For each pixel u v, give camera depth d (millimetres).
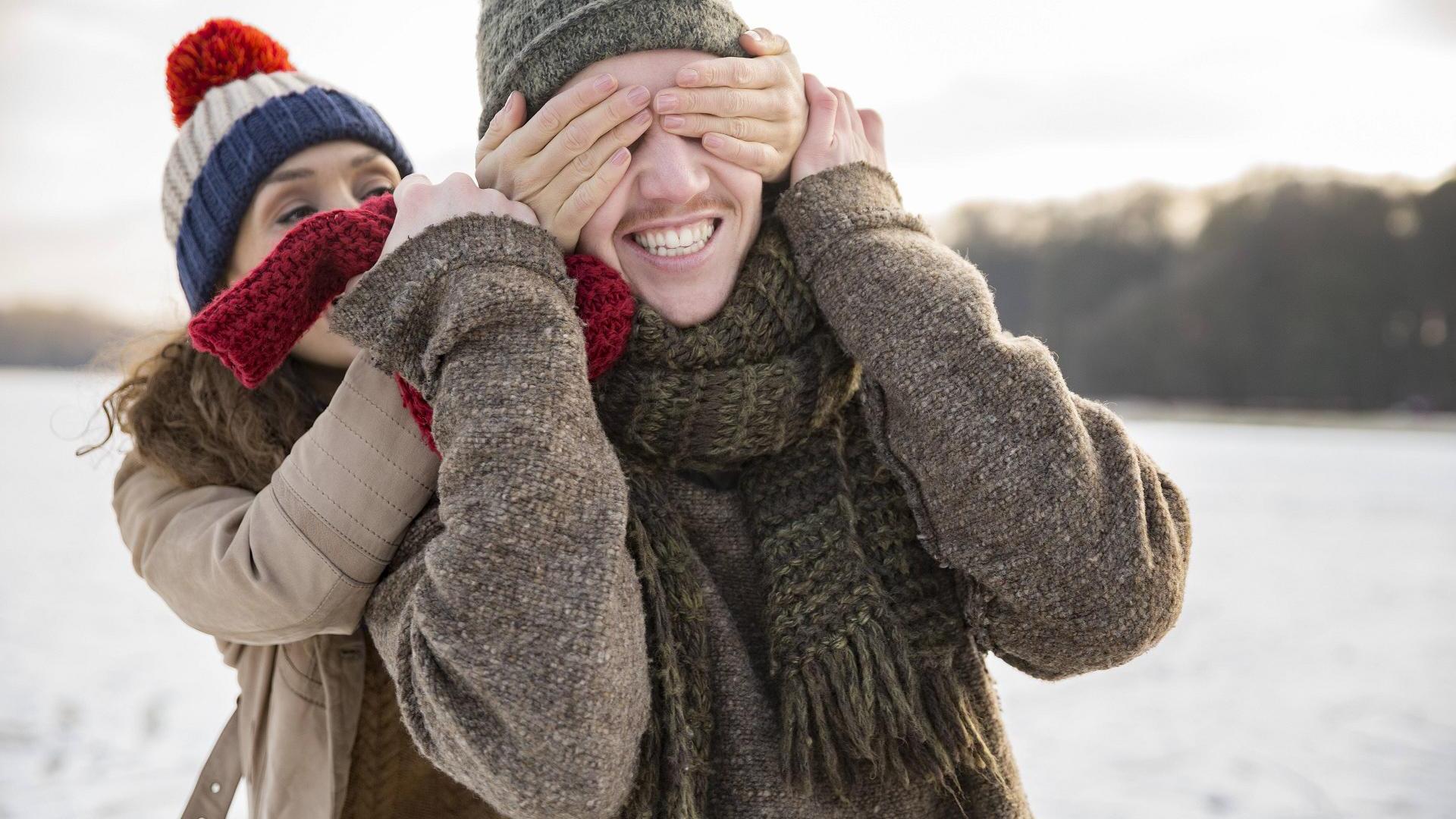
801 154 1216
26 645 4812
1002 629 1069
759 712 1101
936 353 1055
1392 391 31625
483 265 1034
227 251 1681
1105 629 1008
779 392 1117
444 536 959
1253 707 4332
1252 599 6414
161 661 4656
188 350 1482
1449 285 31094
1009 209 39031
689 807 998
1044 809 3275
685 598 1092
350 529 1126
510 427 958
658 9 1121
